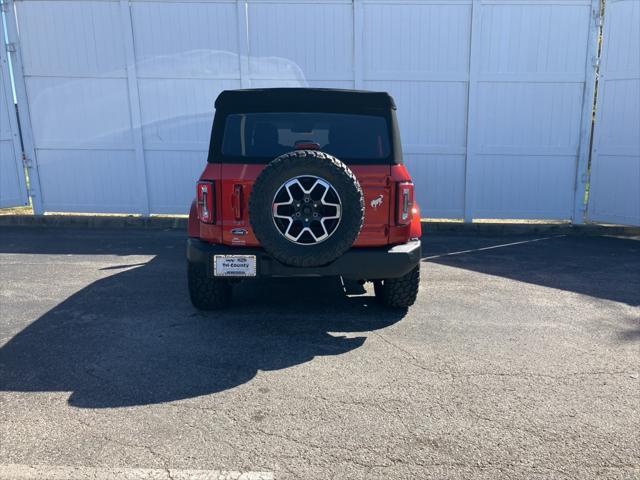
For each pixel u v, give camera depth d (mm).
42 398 3285
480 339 4297
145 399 3281
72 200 9469
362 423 3023
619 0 8273
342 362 3840
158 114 9156
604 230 8875
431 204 9219
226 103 4320
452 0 8570
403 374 3650
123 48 8938
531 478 2553
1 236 8516
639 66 8219
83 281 5914
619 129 8562
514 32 8625
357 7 8648
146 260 6934
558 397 3342
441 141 9016
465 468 2623
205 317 4766
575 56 8617
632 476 2570
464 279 6113
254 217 3848
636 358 3941
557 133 8859
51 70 9039
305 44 8844
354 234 3914
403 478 2545
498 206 9141
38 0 8812
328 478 2539
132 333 4371
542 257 7219
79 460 2664
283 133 4438
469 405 3234
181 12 8812
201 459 2682
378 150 4336
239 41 8852
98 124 9203
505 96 8812
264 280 6027
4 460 2658
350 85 8945
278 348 4090
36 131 9250
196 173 9328
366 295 5477
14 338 4254
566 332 4461
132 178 9359
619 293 5566
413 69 8828
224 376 3605
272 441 2840
